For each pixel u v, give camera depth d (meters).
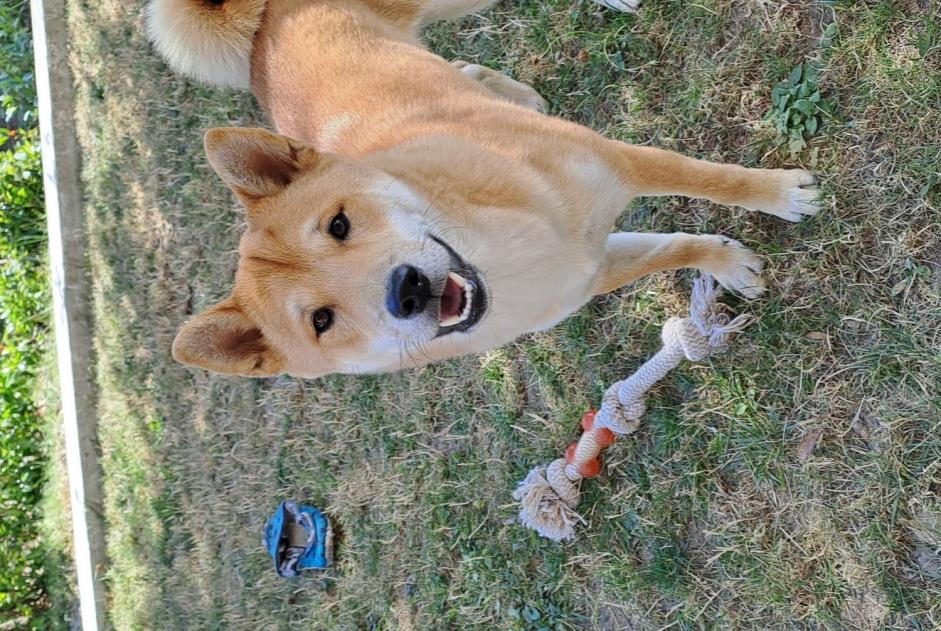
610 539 1.12
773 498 1.02
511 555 1.19
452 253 0.92
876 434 0.98
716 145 1.07
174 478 1.56
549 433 1.17
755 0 1.04
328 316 0.94
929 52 0.95
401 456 1.29
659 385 1.09
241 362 0.98
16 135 2.10
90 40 1.71
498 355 1.20
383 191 0.94
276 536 1.39
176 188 1.57
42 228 1.96
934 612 0.94
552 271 0.96
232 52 1.20
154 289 1.60
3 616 1.87
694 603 1.06
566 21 1.17
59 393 1.84
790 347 1.02
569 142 0.98
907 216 0.96
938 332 0.95
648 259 1.03
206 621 1.50
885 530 0.96
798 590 1.01
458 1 1.21
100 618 1.67
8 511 1.92
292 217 0.96
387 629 1.30
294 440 1.41
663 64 1.10
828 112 1.00
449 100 1.04
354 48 1.12
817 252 1.01
